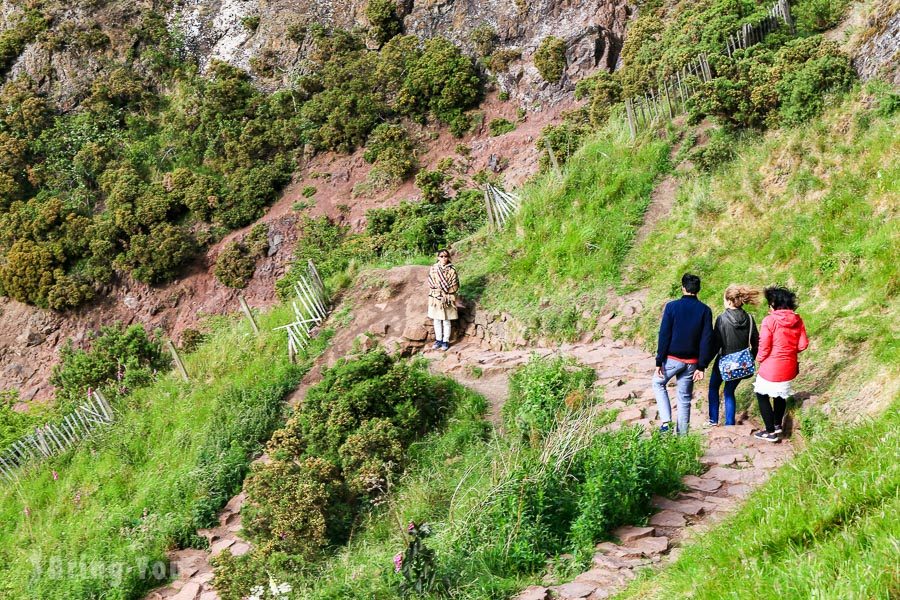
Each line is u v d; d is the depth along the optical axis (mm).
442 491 10180
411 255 19016
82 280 22812
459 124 22609
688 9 20328
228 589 9562
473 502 8367
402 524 9727
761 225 12680
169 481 13203
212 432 14109
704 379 10516
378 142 22781
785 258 11781
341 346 15469
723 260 12773
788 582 5000
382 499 10430
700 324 9094
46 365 22047
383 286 16391
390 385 12320
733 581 5352
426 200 20859
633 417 10094
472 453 11039
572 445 8250
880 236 10648
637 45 21047
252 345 16625
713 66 17156
